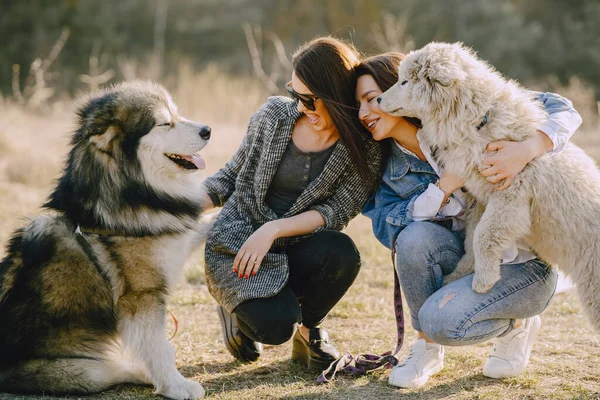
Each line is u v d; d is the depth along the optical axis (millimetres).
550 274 3119
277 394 3021
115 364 3217
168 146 3307
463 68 3068
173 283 3258
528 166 3008
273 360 3545
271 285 3131
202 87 13219
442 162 3186
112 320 3168
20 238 3246
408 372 3115
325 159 3275
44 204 3340
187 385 3016
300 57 3105
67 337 3111
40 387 3039
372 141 3264
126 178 3191
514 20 22594
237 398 2980
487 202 3156
